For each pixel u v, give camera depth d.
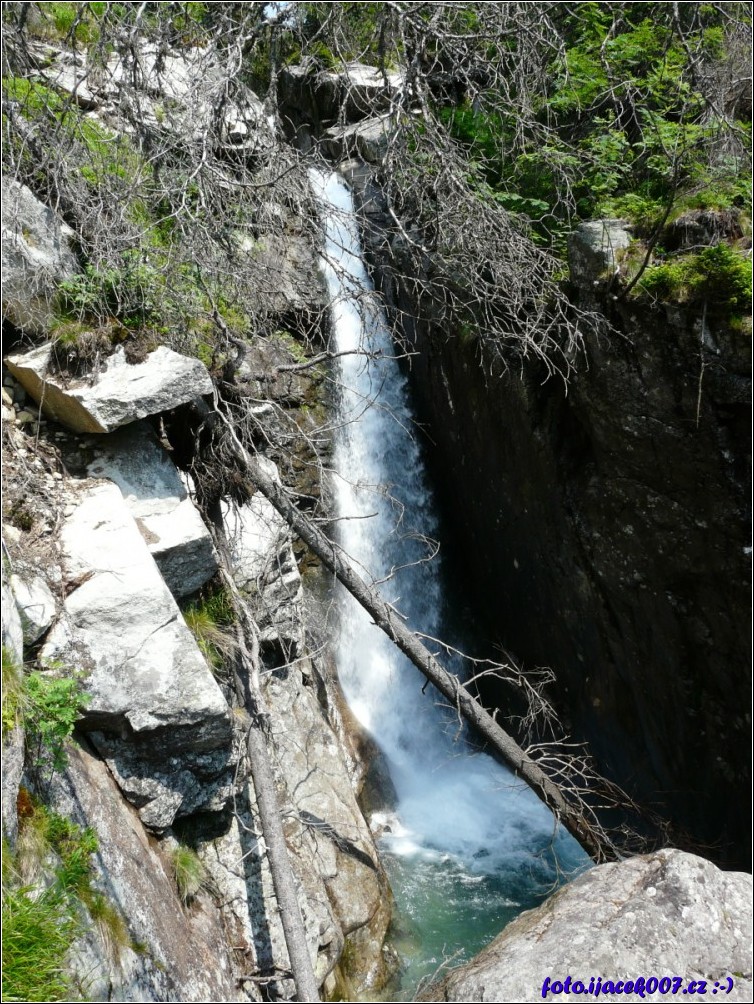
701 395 5.89
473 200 5.99
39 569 4.75
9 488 4.87
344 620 8.60
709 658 6.36
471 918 7.15
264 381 6.43
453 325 7.94
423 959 6.71
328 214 5.90
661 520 6.43
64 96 6.16
